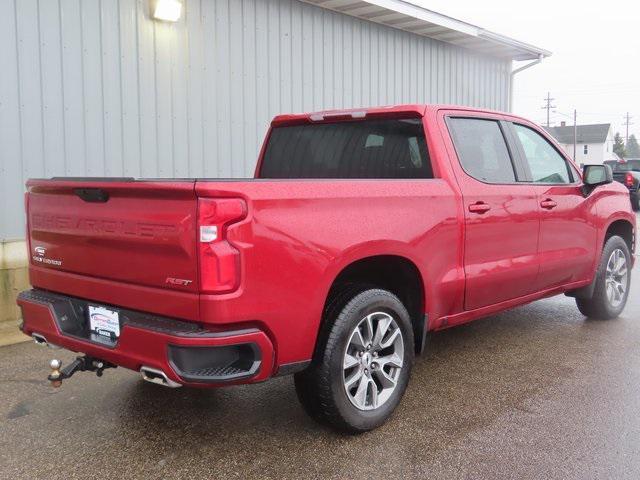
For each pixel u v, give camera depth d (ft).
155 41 22.90
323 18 28.94
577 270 17.10
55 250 11.12
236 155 25.88
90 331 10.60
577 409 12.24
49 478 9.60
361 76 31.22
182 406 12.43
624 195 19.38
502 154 14.75
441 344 16.83
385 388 11.43
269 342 9.36
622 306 19.67
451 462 10.06
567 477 9.57
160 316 9.46
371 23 31.50
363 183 10.95
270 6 26.55
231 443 10.78
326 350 10.31
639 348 16.43
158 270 9.30
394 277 12.50
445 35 34.65
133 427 11.44
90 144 21.47
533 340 17.19
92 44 21.25
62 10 20.42
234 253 8.87
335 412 10.46
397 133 13.62
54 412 12.14
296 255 9.61
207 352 8.90
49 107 20.38
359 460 10.14
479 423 11.58
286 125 15.99
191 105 24.22
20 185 19.92
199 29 24.17
